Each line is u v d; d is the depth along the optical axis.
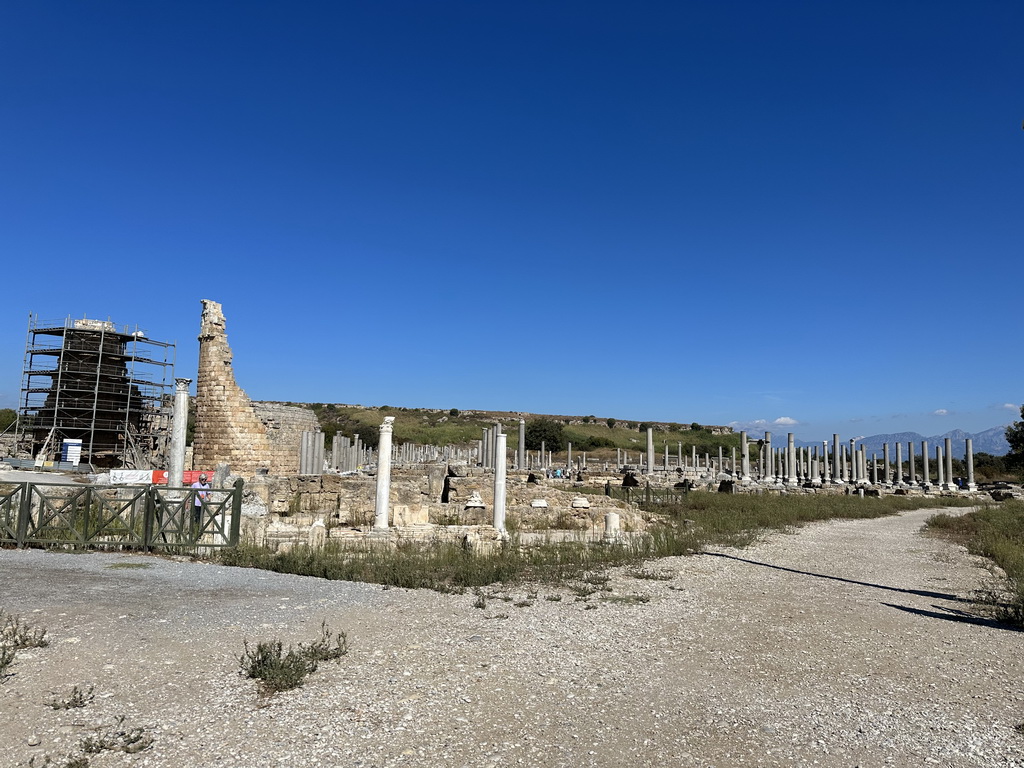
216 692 5.70
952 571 14.53
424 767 4.54
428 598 9.95
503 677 6.46
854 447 54.97
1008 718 5.77
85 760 4.37
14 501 13.91
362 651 7.08
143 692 5.62
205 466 26.50
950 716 5.79
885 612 10.02
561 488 35.03
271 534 15.54
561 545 15.84
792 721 5.61
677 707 5.86
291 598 9.46
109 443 40.00
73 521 13.37
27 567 11.05
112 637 7.09
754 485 45.94
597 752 4.89
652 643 7.92
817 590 11.80
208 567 11.77
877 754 4.99
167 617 8.05
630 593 10.98
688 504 29.41
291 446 31.84
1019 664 7.42
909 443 57.53
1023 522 24.06
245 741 4.80
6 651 6.28
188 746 4.68
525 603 9.84
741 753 4.96
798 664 7.25
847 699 6.17
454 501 23.50
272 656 6.37
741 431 50.91
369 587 10.62
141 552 12.97
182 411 16.53
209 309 27.00
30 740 4.62
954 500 42.50
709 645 7.93
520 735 5.14
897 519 29.44
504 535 16.16
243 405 26.91
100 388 39.44
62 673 5.96
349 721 5.23
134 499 13.37
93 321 40.44
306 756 4.62
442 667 6.66
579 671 6.75
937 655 7.72
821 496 38.84
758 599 10.80
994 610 10.20
